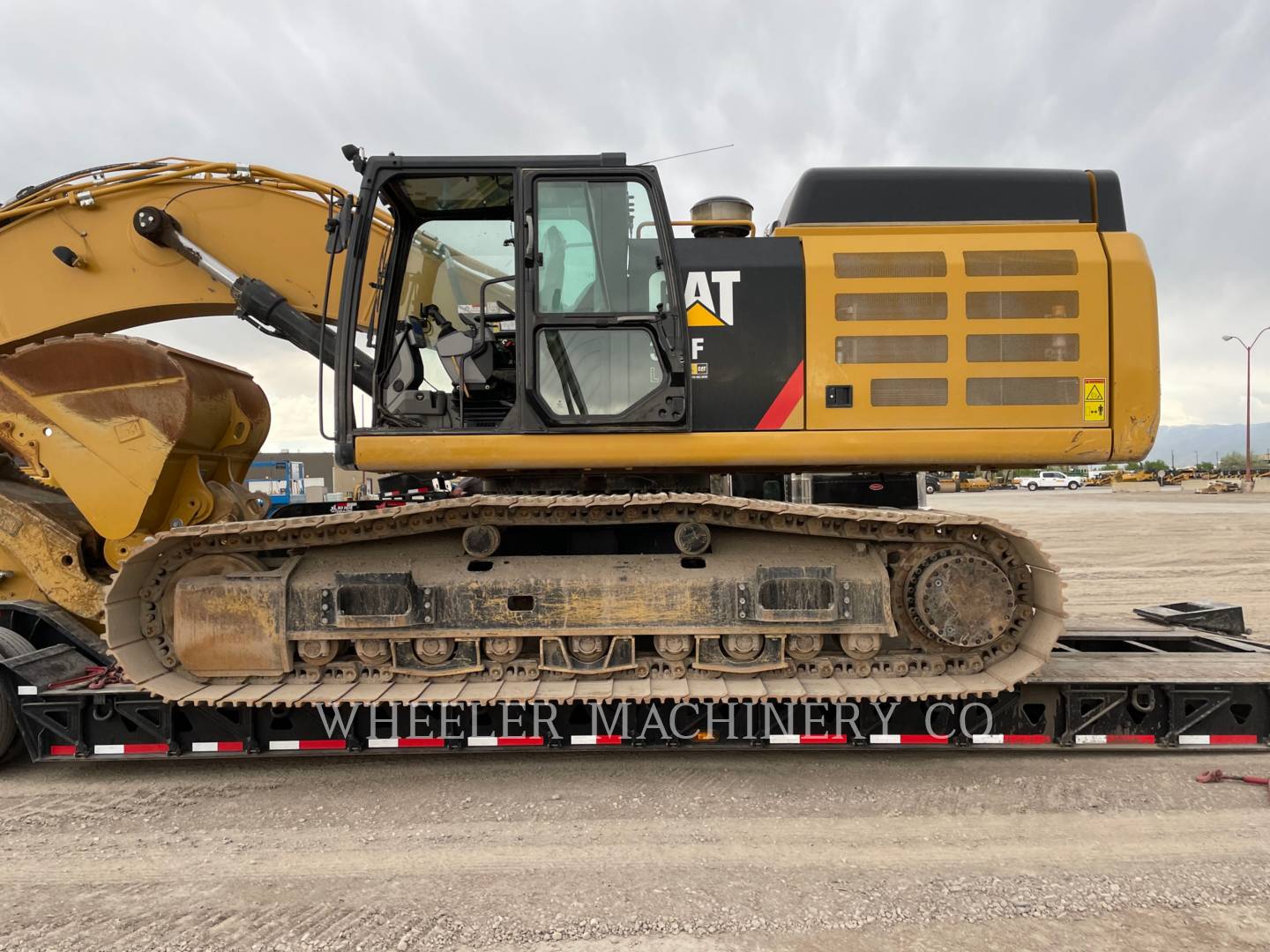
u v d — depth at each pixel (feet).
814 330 13.24
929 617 12.53
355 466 12.89
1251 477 117.91
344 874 9.95
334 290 16.37
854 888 9.51
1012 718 13.20
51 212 16.71
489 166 12.78
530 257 12.73
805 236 13.73
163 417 14.43
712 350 13.24
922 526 12.71
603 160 12.76
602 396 12.98
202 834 11.10
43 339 17.15
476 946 8.35
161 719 12.86
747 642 12.80
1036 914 8.93
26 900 9.39
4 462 17.26
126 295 16.72
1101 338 13.32
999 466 14.08
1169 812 11.57
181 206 16.61
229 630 12.38
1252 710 13.35
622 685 12.59
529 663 12.85
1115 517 65.41
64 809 11.95
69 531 15.44
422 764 13.53
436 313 14.80
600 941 8.41
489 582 12.64
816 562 12.89
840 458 13.17
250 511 16.48
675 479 14.40
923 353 13.29
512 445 12.76
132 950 8.36
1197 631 17.40
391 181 13.21
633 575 12.69
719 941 8.41
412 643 12.76
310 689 12.41
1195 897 9.29
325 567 12.89
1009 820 11.33
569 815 11.54
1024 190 14.05
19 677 12.65
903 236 13.69
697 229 15.06
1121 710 13.32
